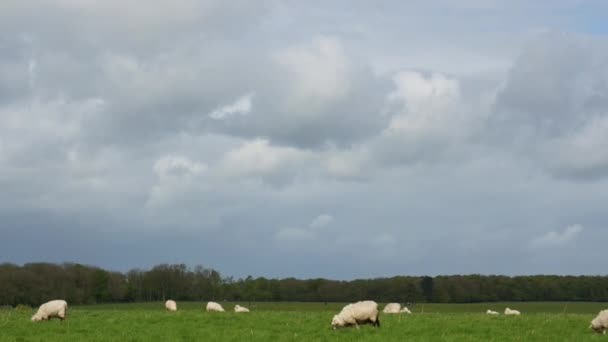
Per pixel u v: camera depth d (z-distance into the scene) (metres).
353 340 28.14
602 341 27.03
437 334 29.95
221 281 121.06
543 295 105.94
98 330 33.03
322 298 114.62
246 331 31.80
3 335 31.34
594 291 105.62
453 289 106.69
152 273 118.75
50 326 34.59
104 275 112.19
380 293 111.25
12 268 103.75
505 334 29.62
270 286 117.12
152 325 34.78
